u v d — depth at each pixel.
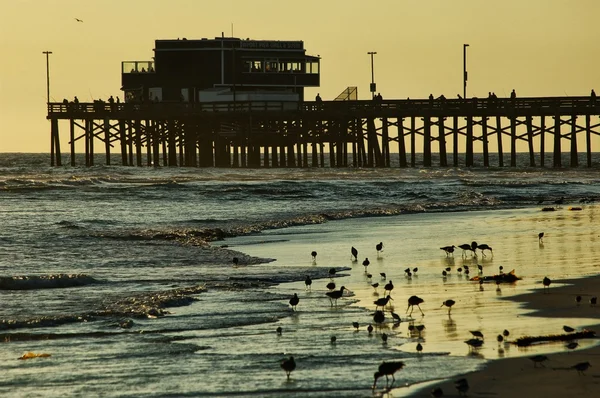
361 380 35.25
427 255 70.31
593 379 34.31
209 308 49.62
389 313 47.19
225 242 82.88
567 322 43.78
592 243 76.38
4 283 56.59
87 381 35.84
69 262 68.75
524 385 33.78
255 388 34.56
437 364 36.81
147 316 47.47
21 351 40.47
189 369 37.22
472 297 50.94
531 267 62.19
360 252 73.19
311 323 45.38
